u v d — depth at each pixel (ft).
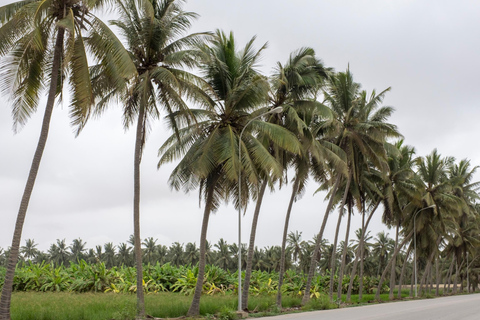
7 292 49.32
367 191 133.08
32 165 52.03
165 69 63.46
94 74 65.92
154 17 65.16
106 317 58.90
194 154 75.41
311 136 86.02
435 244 175.73
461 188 188.03
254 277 149.79
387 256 342.23
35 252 358.64
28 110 54.75
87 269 124.36
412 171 143.23
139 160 67.00
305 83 86.79
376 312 74.90
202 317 68.80
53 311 59.72
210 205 77.61
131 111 69.92
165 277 133.39
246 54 78.33
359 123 107.34
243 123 78.69
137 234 65.46
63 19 48.85
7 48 50.72
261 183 90.12
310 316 66.33
